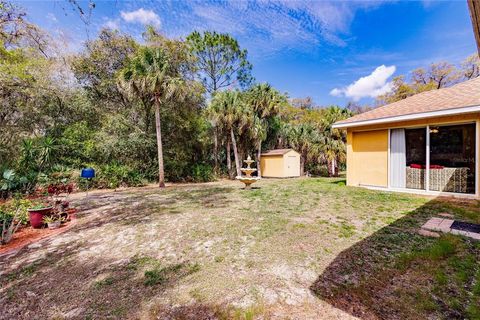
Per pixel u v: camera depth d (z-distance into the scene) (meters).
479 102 5.87
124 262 3.21
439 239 3.43
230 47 19.22
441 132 7.23
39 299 2.45
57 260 3.35
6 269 3.12
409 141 7.71
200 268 2.95
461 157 6.95
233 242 3.72
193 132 16.38
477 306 2.02
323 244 3.49
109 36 14.10
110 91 15.04
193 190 10.20
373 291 2.31
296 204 6.22
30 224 5.01
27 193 8.84
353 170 9.05
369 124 8.16
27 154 10.05
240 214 5.38
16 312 2.26
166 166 14.57
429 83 22.02
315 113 29.84
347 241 3.56
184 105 14.97
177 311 2.16
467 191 6.50
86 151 12.31
